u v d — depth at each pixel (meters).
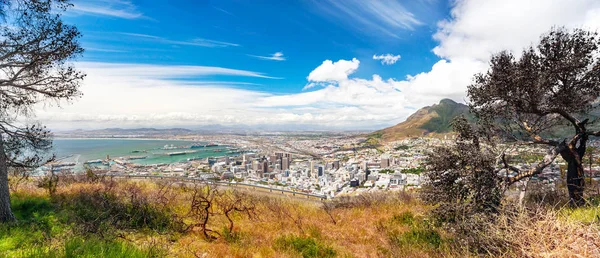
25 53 6.29
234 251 5.57
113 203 7.15
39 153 7.71
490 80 7.77
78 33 7.01
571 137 7.93
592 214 4.82
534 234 3.86
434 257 5.44
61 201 7.57
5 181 5.80
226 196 11.03
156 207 7.38
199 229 6.90
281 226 8.04
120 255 3.76
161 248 4.72
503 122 7.99
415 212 9.20
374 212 10.00
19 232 4.97
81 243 3.96
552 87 7.21
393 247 6.30
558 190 8.80
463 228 5.70
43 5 6.30
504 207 5.25
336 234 7.70
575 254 3.17
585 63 6.68
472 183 6.73
